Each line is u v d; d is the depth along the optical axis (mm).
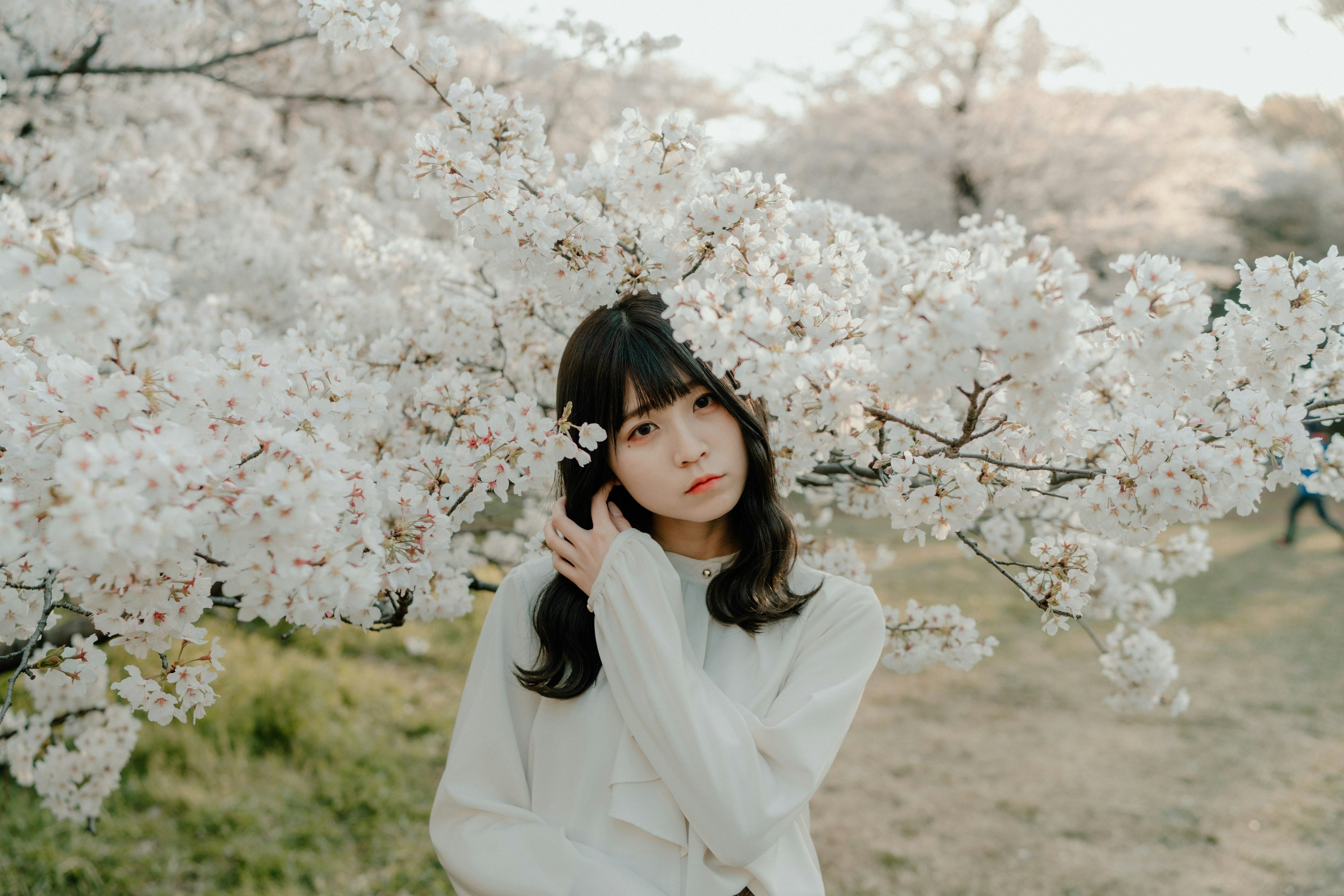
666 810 1035
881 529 9602
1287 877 3572
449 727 4547
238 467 897
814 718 1046
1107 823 3996
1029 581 1341
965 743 4816
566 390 1140
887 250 1736
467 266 2512
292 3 3924
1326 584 8023
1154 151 11336
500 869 1002
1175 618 7059
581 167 1710
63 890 3037
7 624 1029
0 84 1698
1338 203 15156
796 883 1127
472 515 1260
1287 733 4934
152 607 935
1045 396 889
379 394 1180
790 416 1050
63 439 874
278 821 3570
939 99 12086
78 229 770
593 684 1124
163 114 4109
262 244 3186
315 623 876
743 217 1332
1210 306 859
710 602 1169
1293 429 1085
